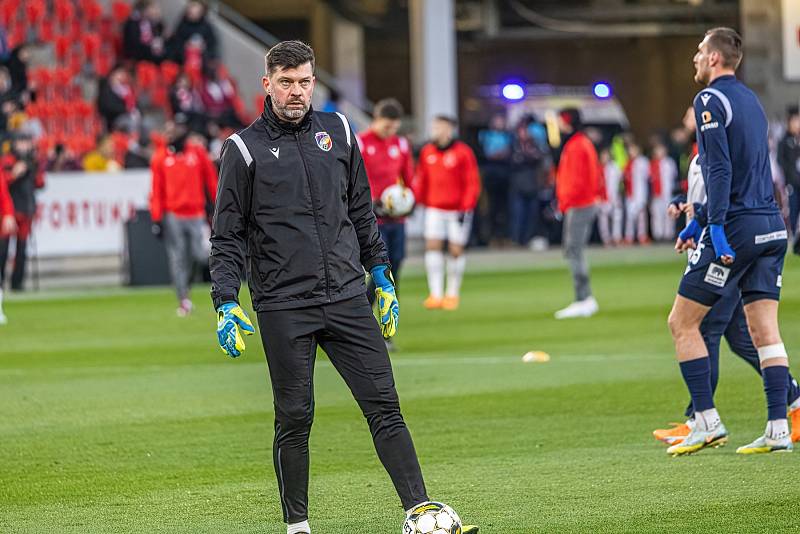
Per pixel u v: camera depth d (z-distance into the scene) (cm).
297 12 11812
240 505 2253
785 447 2489
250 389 3547
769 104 10962
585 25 13238
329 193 1902
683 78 13675
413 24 9838
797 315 4862
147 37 9200
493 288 6512
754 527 1991
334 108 6531
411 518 1848
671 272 7094
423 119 9675
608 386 3391
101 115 8775
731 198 2436
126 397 3450
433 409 3127
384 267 1978
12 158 7025
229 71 9950
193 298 6469
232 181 1892
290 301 1889
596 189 5103
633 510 2117
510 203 9575
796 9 10875
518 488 2297
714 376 2638
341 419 3042
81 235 7869
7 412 3259
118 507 2258
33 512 2234
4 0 9206
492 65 13512
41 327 5272
